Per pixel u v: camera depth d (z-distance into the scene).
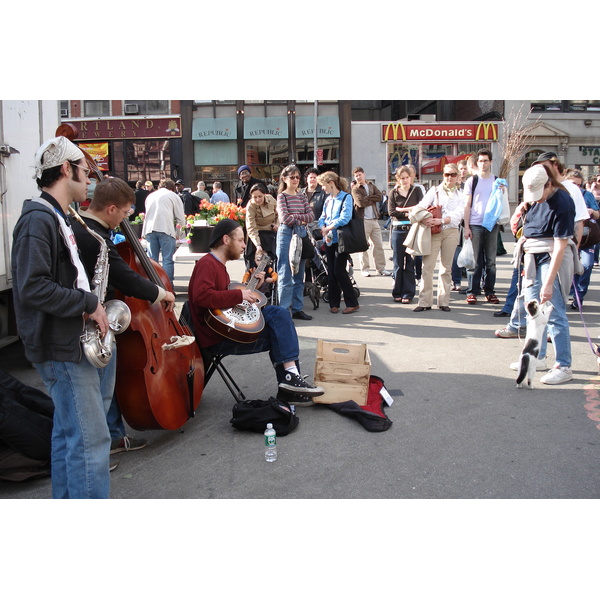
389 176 26.72
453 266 9.39
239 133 26.48
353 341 6.41
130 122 26.17
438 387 4.96
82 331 2.67
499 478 3.44
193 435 4.11
